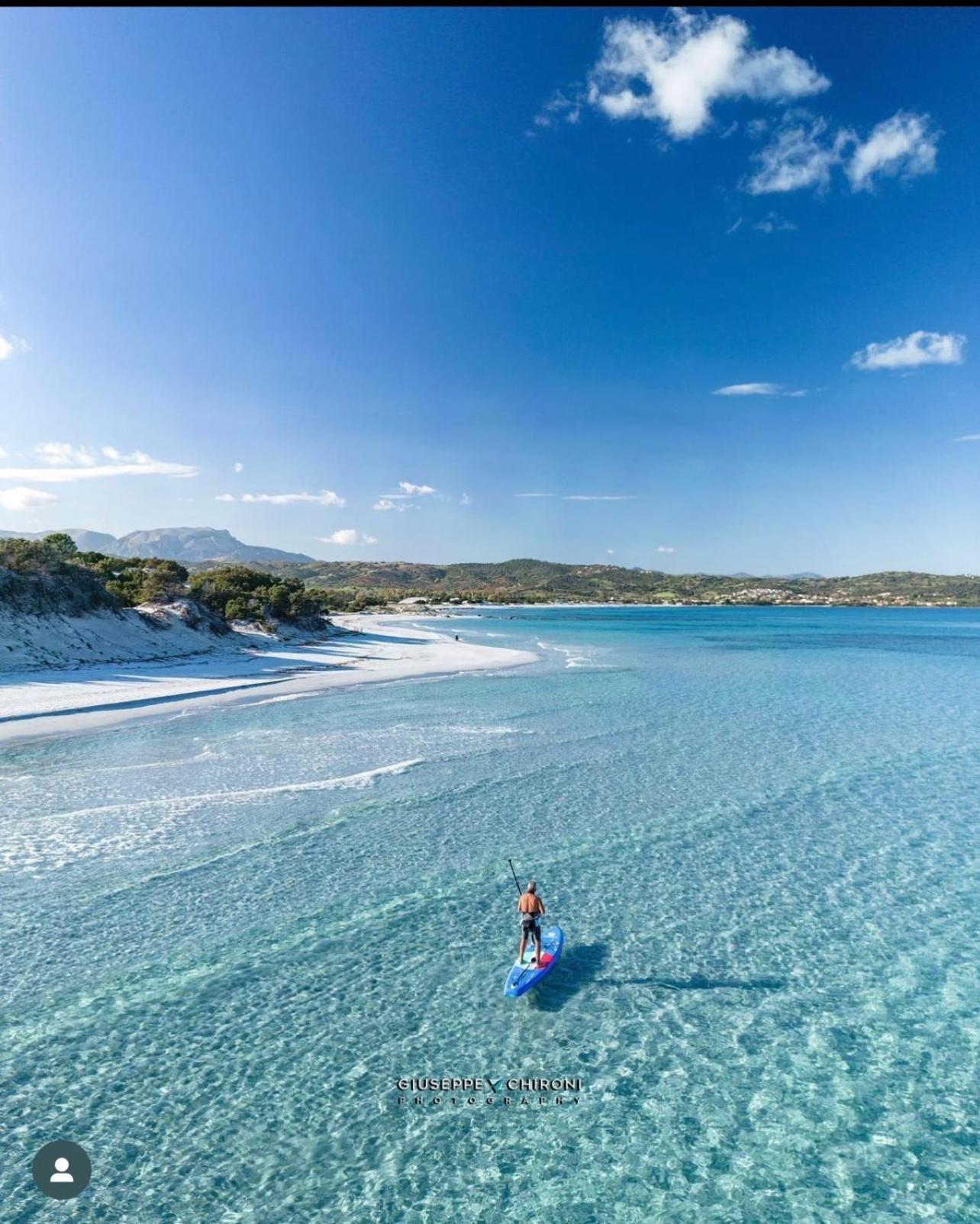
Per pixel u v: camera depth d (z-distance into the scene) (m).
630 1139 11.27
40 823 24.31
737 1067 12.91
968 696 55.16
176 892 19.30
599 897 19.56
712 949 16.94
